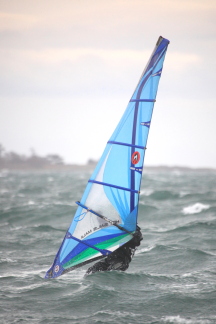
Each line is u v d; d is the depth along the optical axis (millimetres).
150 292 47656
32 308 43469
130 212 45469
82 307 43875
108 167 46219
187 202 135625
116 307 43812
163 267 58781
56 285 49531
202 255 63406
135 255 64562
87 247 46156
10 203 136375
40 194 177375
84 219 46719
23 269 57188
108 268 50625
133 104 45469
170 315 42062
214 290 48281
